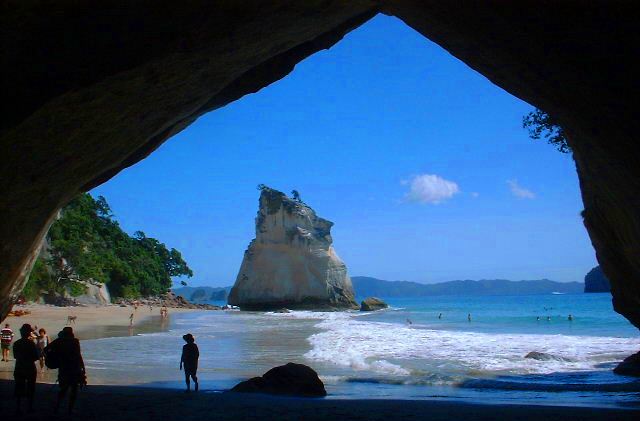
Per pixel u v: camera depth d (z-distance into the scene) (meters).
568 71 7.51
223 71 9.43
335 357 20.11
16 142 7.14
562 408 9.66
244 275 89.44
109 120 8.32
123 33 6.97
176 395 11.31
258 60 9.87
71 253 62.25
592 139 8.70
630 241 10.77
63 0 6.12
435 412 9.23
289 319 53.69
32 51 6.54
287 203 88.56
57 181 8.91
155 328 36.91
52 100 6.95
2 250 9.09
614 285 13.72
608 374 15.86
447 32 9.19
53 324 37.69
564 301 102.62
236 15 7.61
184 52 7.77
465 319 50.84
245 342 26.75
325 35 10.88
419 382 14.45
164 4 6.83
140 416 8.72
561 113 9.16
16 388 8.79
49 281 58.62
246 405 9.91
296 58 11.19
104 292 71.50
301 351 22.62
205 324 43.16
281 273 85.75
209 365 18.36
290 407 9.69
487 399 11.55
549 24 6.96
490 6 7.33
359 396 12.06
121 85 7.59
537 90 9.05
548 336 29.42
